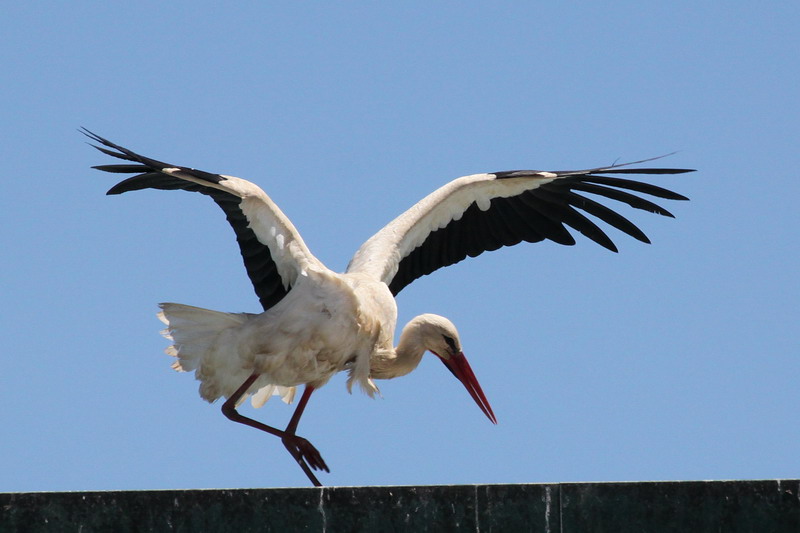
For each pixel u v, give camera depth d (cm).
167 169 1048
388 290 1229
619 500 760
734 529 755
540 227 1370
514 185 1309
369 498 759
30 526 740
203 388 1177
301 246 1144
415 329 1259
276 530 753
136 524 748
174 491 753
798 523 754
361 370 1180
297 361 1142
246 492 756
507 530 757
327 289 1142
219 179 1087
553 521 759
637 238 1352
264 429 1169
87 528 744
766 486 759
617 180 1333
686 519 757
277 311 1145
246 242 1175
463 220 1338
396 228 1284
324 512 756
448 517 758
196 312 1163
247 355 1143
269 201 1119
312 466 1181
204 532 750
